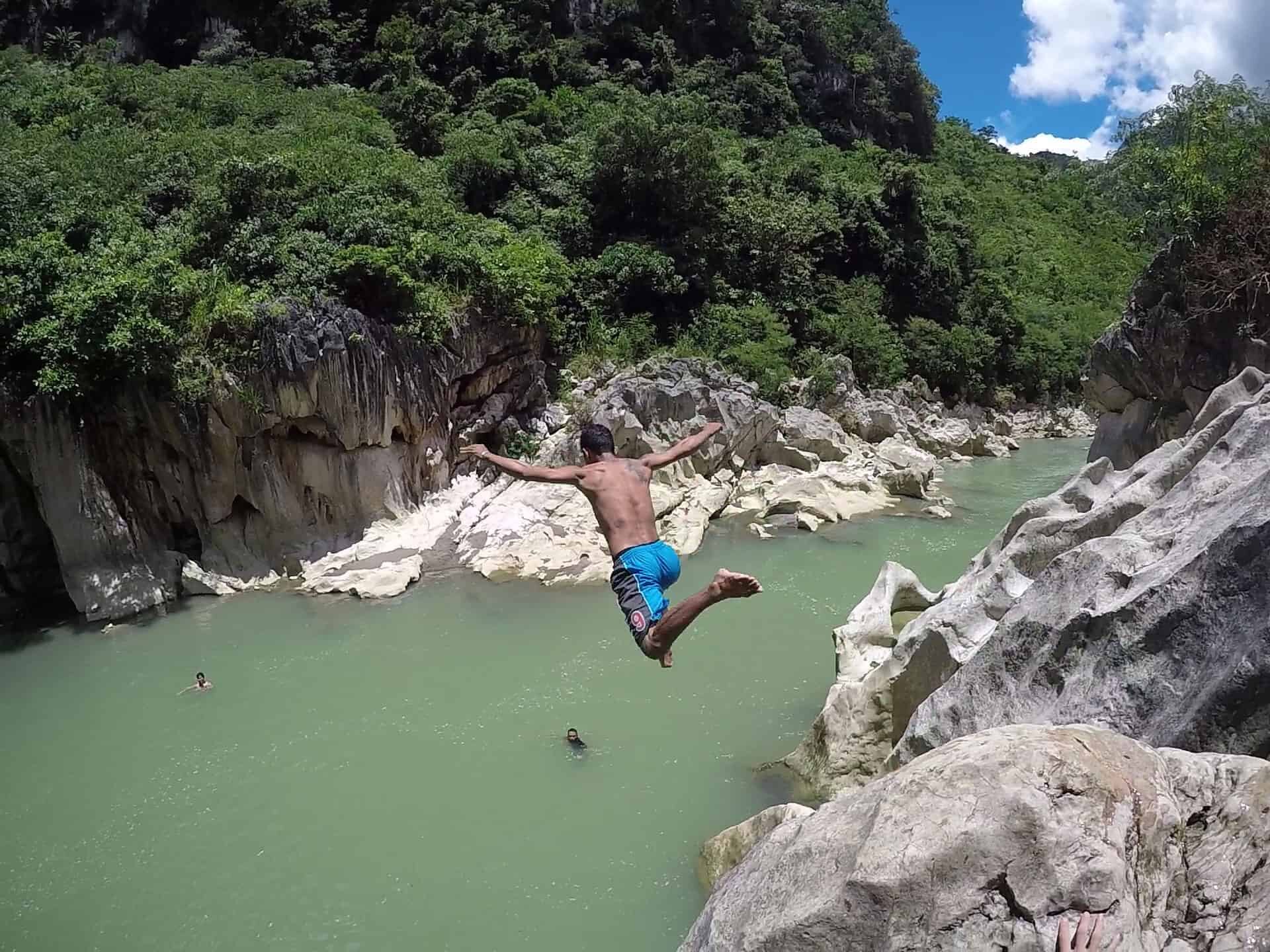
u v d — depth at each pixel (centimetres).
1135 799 490
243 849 1242
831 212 4788
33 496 2220
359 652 1891
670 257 3944
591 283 3741
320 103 4166
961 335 4859
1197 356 2417
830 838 529
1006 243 6378
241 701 1677
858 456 3525
